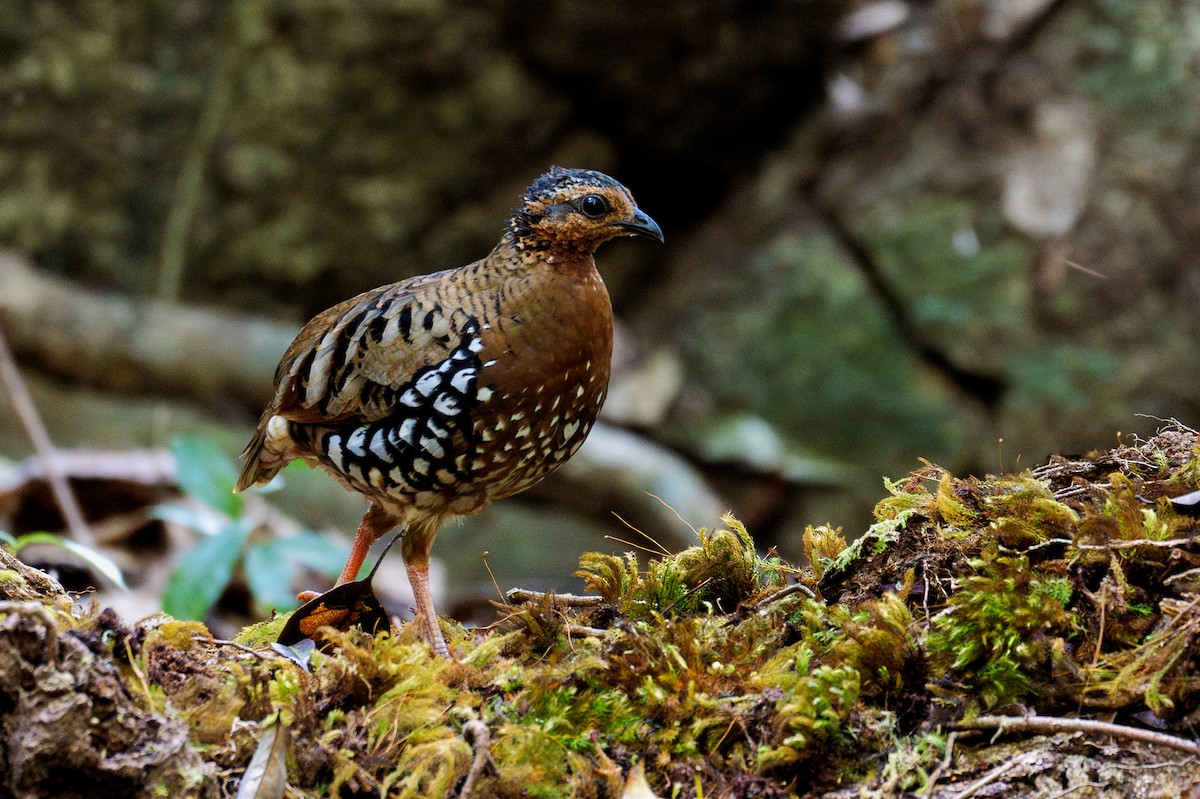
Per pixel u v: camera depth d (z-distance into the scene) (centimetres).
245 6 1332
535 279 520
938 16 1441
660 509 1275
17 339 1283
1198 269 1372
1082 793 359
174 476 968
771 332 1437
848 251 1441
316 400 535
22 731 335
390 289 543
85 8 1314
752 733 398
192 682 409
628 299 1523
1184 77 1397
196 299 1395
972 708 385
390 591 982
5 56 1310
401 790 382
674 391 1436
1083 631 395
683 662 415
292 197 1391
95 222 1359
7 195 1338
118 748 345
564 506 1320
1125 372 1360
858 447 1410
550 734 399
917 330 1408
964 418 1392
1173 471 438
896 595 428
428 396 510
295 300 1429
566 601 491
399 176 1406
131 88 1341
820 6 1363
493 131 1406
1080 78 1413
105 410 1410
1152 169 1385
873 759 381
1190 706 368
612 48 1363
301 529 1044
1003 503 435
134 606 841
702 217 1528
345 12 1334
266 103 1359
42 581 457
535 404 520
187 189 1369
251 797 362
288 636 470
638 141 1452
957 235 1409
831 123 1457
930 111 1439
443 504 539
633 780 380
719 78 1398
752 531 1392
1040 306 1380
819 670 388
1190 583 393
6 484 943
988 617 394
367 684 414
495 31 1356
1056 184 1391
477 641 484
